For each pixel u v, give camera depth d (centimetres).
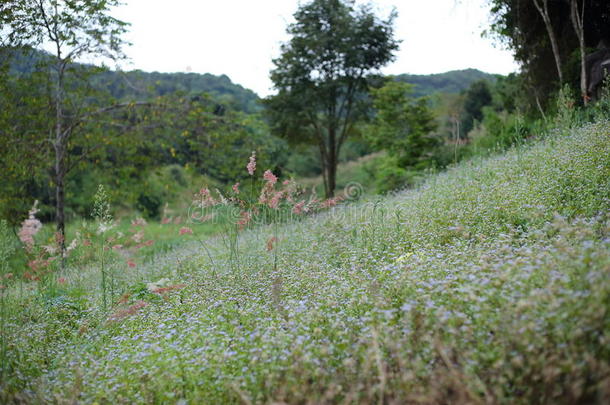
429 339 313
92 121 1470
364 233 723
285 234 925
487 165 941
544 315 284
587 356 251
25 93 1380
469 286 356
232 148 1691
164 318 512
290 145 2644
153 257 1081
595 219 455
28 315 595
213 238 1137
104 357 425
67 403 345
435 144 1950
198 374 346
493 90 3694
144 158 1620
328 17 2375
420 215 721
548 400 261
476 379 275
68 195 1606
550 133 1005
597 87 1290
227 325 438
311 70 2405
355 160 4356
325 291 471
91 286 806
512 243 500
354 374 316
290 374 315
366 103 2406
